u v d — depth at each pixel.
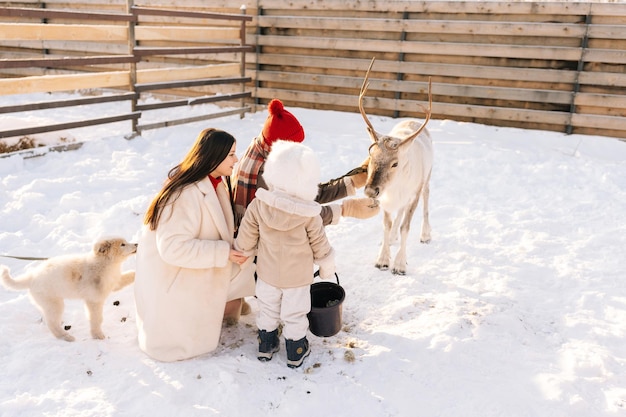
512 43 9.66
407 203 5.12
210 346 3.59
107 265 3.65
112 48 12.77
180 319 3.46
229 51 10.59
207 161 3.31
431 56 10.24
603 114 9.27
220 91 11.95
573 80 9.24
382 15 10.54
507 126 9.93
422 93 10.37
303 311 3.48
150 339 3.50
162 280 3.43
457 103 10.24
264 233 3.41
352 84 10.82
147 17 12.47
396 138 4.58
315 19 10.86
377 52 10.61
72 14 7.89
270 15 11.38
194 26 12.07
